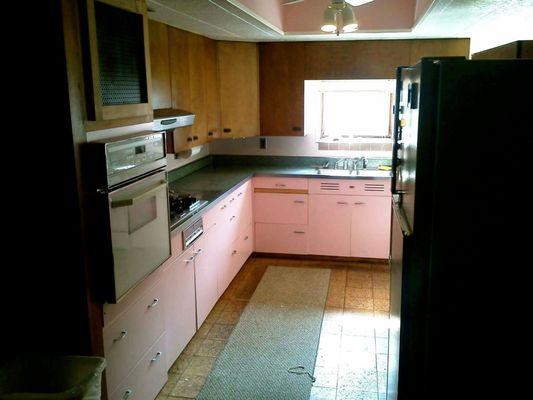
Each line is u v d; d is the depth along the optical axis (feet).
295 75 16.53
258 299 13.94
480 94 6.11
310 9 15.03
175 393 9.70
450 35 14.94
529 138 6.13
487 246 6.42
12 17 6.33
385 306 13.42
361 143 17.65
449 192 6.36
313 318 12.77
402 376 7.02
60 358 7.14
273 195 16.81
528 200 6.26
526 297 6.47
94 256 7.13
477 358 6.74
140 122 8.27
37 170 6.77
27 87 6.50
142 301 8.64
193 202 11.80
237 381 10.08
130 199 7.32
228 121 16.46
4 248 7.13
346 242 16.66
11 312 7.37
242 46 16.22
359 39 15.85
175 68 12.72
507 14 10.74
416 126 6.44
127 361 8.22
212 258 12.82
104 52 7.10
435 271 6.57
